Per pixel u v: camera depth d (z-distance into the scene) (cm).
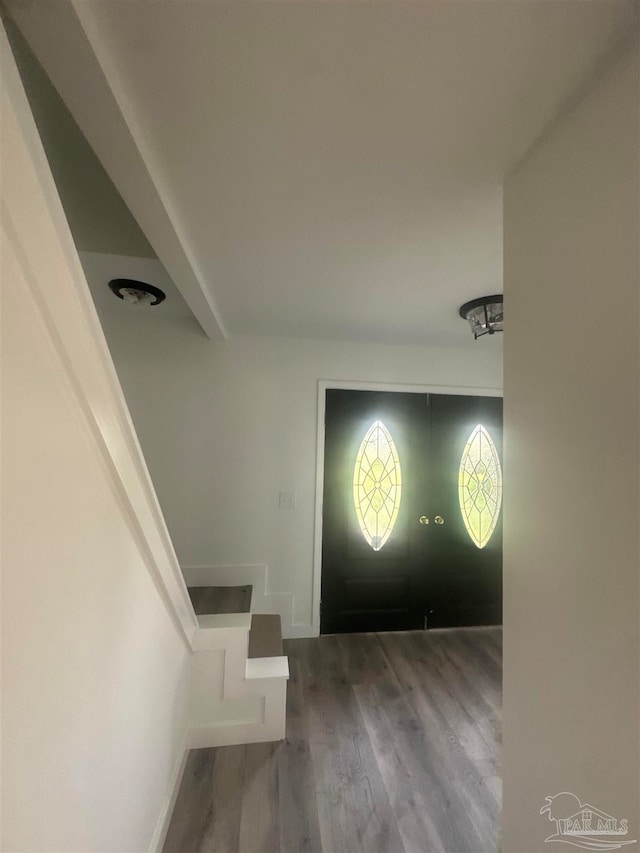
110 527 98
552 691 99
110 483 97
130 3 77
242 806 166
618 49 83
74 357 74
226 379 309
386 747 199
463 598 335
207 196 138
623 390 81
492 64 89
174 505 303
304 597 314
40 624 69
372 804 167
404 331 292
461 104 100
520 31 81
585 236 92
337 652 291
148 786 133
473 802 169
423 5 77
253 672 205
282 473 313
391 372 329
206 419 307
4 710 60
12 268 57
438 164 121
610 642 83
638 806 76
